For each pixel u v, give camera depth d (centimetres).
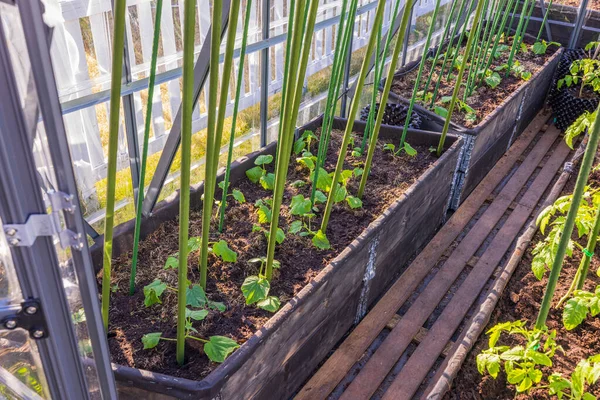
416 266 289
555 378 168
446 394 179
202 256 195
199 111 307
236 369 163
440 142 304
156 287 192
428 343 241
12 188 82
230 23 164
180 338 167
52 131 83
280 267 220
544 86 454
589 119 287
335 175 222
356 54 409
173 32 282
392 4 425
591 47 450
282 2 336
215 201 252
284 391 205
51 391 108
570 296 219
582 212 217
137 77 271
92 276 102
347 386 223
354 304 241
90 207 276
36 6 76
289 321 186
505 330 205
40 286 92
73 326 102
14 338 100
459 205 343
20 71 78
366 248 229
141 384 156
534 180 371
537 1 508
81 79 248
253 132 358
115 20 127
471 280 280
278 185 190
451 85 407
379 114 240
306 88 379
